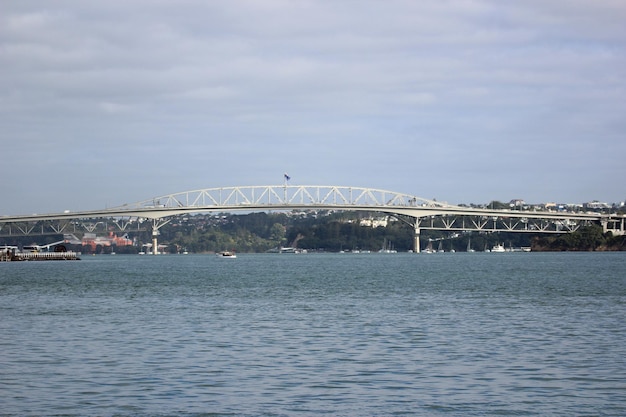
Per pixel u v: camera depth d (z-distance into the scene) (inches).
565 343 1684.3
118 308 2593.5
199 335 1847.9
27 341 1747.0
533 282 4018.2
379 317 2234.3
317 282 4244.6
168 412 1101.1
